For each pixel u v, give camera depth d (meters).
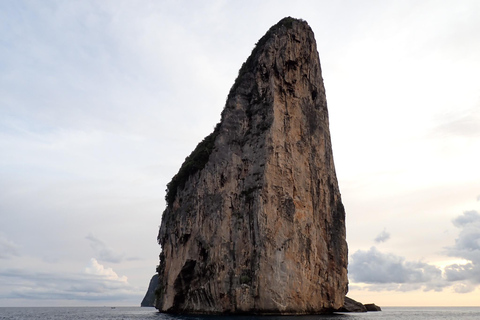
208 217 66.56
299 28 74.56
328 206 70.25
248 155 67.12
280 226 60.91
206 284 62.41
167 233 82.00
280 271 58.22
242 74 77.62
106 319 76.56
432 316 105.81
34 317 95.56
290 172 65.06
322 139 73.50
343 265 68.38
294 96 70.62
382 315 94.56
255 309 57.44
